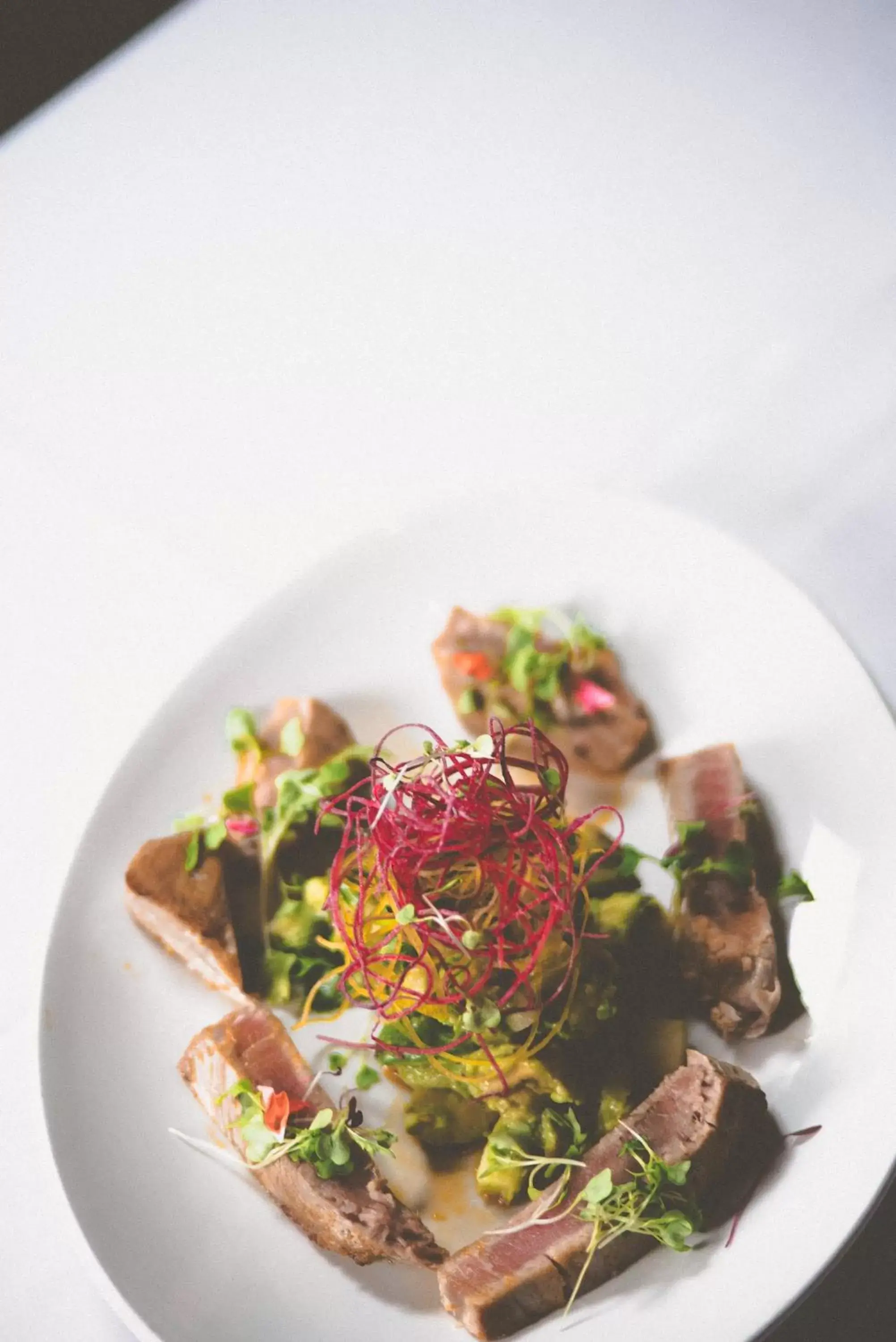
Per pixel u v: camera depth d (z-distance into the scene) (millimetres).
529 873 567
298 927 593
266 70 881
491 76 835
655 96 793
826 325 693
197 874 595
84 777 660
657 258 740
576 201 773
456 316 756
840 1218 491
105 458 755
